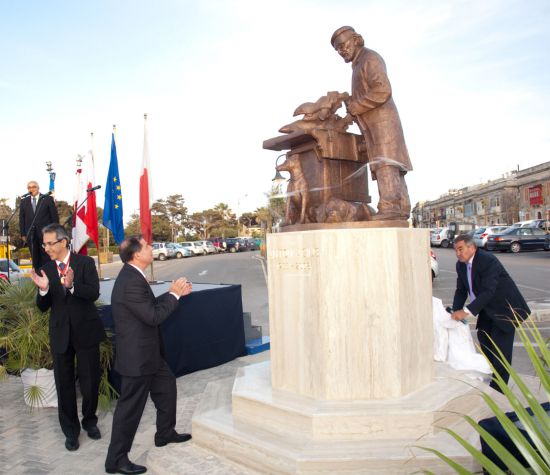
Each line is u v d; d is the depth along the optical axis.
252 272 20.67
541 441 1.59
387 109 3.42
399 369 3.05
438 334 4.19
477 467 2.61
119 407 3.24
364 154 3.72
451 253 28.42
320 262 3.03
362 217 3.44
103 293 6.37
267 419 3.16
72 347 3.79
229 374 5.58
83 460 3.46
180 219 69.44
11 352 4.86
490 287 3.88
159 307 3.28
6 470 3.30
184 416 4.09
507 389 1.72
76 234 8.20
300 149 3.66
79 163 8.30
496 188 56.66
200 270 23.16
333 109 3.56
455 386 3.32
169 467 3.07
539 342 1.82
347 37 3.51
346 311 3.02
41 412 4.50
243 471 2.96
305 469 2.66
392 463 2.63
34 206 7.35
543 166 47.62
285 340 3.35
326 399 3.06
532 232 25.98
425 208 83.25
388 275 3.02
